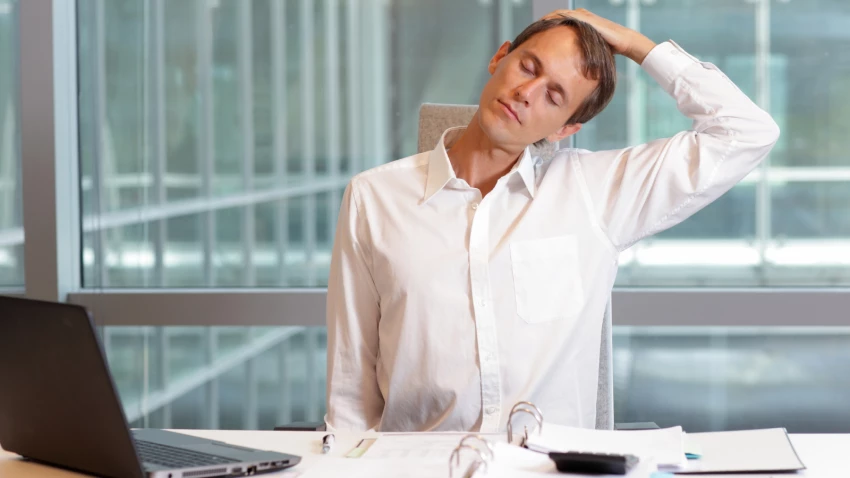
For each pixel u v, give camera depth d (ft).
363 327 5.48
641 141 8.62
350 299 5.45
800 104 8.55
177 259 9.32
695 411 8.95
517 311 5.20
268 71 9.11
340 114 9.06
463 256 5.21
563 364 5.27
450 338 5.15
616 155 5.56
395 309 5.27
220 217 9.25
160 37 9.18
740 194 8.66
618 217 5.41
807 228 8.61
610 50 5.61
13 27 9.28
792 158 8.59
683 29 8.59
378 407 5.44
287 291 8.95
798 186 8.61
